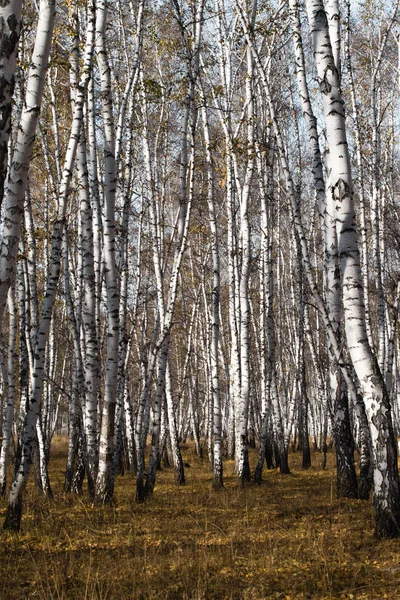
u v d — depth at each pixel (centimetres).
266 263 1939
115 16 1811
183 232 1420
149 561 739
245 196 1666
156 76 1945
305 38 2041
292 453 3086
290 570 681
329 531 864
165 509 1157
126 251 1783
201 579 651
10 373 1401
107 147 1203
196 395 3102
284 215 2892
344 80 2188
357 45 2194
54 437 4309
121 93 1798
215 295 1617
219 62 1850
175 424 1809
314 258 2783
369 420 821
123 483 1805
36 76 676
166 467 2627
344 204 854
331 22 1121
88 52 1052
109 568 705
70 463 1520
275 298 3152
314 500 1232
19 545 845
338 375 1291
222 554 762
